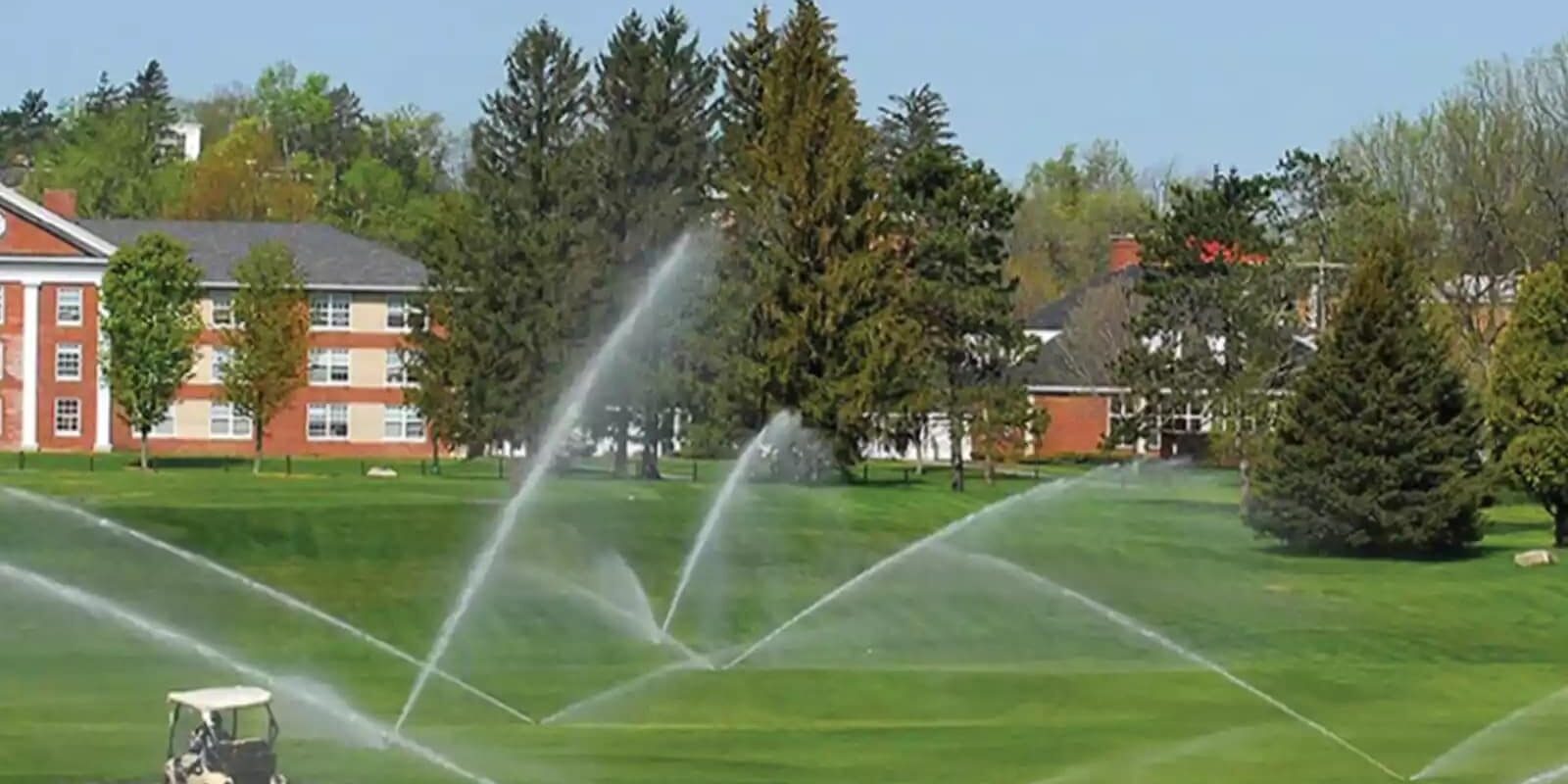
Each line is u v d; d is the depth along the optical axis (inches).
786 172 3853.3
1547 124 3981.3
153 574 2245.3
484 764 1311.5
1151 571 2568.9
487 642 1936.5
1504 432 2901.1
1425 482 2773.1
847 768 1323.8
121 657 1774.1
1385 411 2773.1
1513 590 2461.9
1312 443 2790.4
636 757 1353.3
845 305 3784.5
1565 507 2923.2
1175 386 3432.6
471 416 3988.7
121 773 1249.4
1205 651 2010.3
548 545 2568.9
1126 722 1563.7
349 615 2050.9
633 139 4033.0
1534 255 3882.9
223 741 1143.6
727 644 1975.9
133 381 4215.1
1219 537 2940.5
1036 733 1496.1
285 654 1827.0
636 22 4089.6
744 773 1295.5
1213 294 3408.0
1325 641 2080.5
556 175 4037.9
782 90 3919.8
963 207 4003.4
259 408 4175.7
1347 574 2598.4
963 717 1585.9
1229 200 3481.8
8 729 1409.9
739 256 3865.7
